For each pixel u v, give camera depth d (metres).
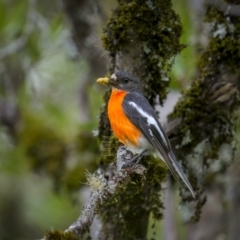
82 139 14.67
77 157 14.61
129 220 10.31
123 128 9.91
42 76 15.82
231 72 10.56
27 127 15.55
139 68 9.92
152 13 9.71
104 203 7.97
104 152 10.29
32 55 15.38
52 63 15.95
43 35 15.16
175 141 10.59
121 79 9.92
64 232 6.98
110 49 9.93
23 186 16.97
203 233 13.92
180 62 12.73
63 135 15.30
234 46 10.50
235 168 13.49
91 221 7.36
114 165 10.10
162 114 13.09
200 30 12.99
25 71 15.59
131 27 9.69
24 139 15.42
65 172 14.69
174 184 11.84
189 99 10.58
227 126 10.62
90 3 14.45
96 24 14.38
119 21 9.69
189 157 10.66
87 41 14.51
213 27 10.66
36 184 16.94
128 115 9.84
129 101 9.85
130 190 10.04
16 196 16.86
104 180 8.23
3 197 16.77
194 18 13.61
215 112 10.55
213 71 10.59
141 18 9.67
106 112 10.54
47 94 16.02
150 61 9.88
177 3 14.46
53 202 16.84
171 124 10.59
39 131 15.33
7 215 16.67
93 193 7.80
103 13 13.43
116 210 10.27
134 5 9.65
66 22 14.97
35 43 15.45
